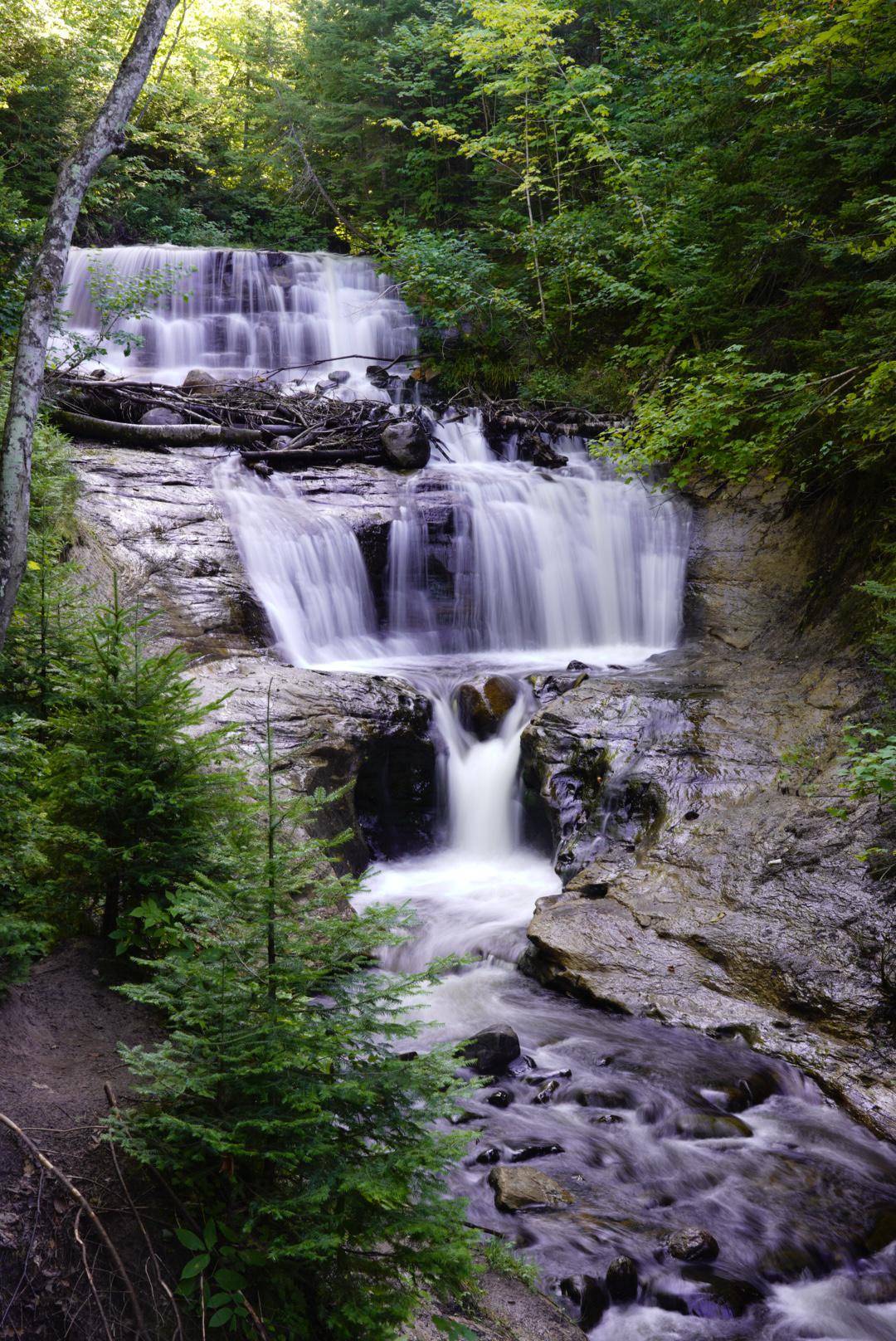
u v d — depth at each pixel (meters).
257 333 19.56
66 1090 3.27
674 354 16.12
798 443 10.73
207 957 3.21
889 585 9.62
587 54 22.59
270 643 10.97
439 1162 2.98
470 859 10.25
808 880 7.31
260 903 3.21
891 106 10.62
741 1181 5.00
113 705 4.32
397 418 15.28
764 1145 5.33
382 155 24.33
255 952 3.26
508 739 10.45
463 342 19.30
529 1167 4.99
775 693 9.85
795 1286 4.32
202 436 13.45
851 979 6.46
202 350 19.19
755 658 11.05
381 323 20.39
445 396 18.70
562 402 17.12
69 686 5.03
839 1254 4.50
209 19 30.83
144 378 17.61
